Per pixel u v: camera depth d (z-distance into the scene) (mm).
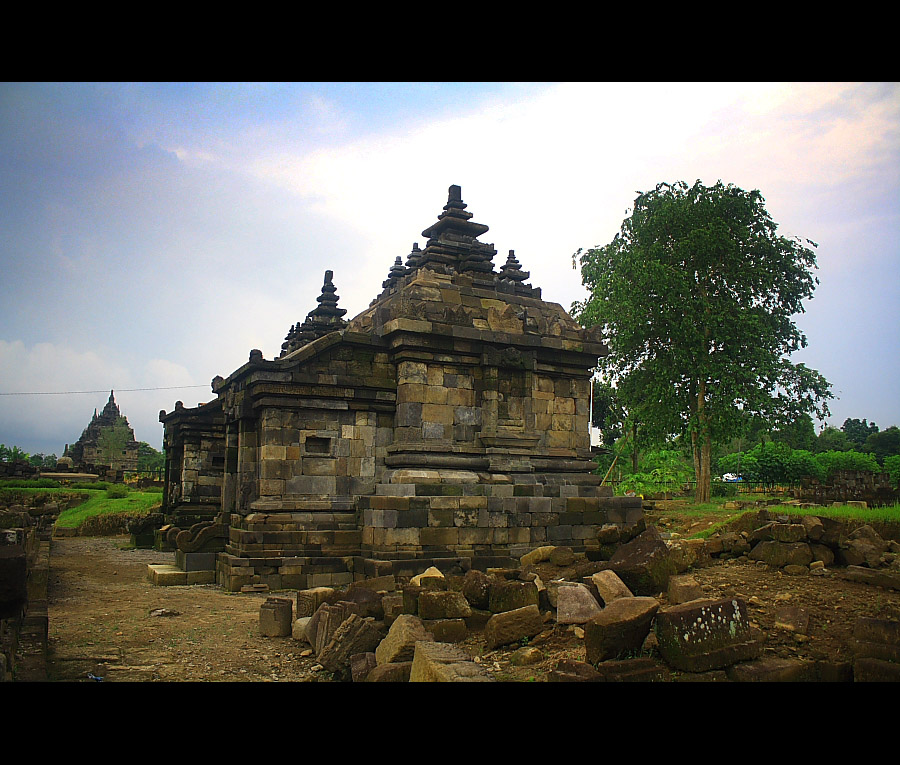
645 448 44438
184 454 32844
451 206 26781
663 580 13844
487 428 23531
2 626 10789
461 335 23297
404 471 21891
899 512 20281
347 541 21781
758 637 10086
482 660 11250
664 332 39594
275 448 21891
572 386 25578
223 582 21859
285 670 12086
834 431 87312
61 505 49094
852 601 12320
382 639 12266
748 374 37312
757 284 39000
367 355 23219
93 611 17266
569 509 23109
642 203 41281
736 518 21094
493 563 21344
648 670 9398
